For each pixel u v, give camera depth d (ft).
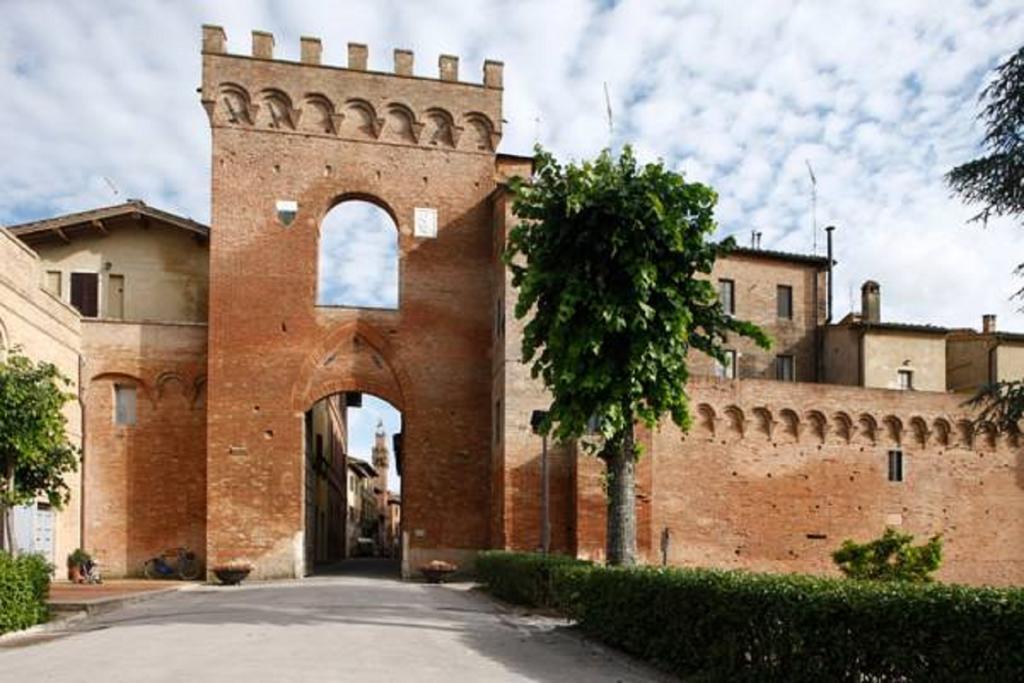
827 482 123.54
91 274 130.21
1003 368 150.20
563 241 58.70
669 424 116.78
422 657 44.93
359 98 124.98
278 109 122.93
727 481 118.52
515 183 60.75
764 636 36.60
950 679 28.43
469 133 128.16
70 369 115.34
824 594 33.78
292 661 42.42
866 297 157.07
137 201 129.08
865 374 144.15
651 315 56.08
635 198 57.47
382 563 175.83
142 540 118.32
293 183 121.80
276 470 116.16
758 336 61.67
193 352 123.03
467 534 119.75
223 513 114.01
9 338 94.73
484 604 78.43
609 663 45.32
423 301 123.65
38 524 103.24
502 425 113.09
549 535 109.81
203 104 121.08
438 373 122.52
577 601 57.47
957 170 52.95
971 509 130.00
